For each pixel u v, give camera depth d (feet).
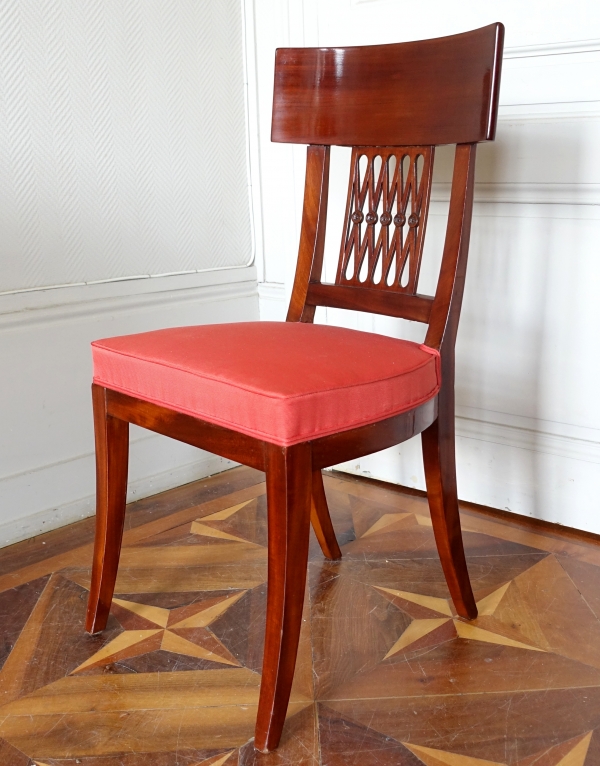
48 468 5.66
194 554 5.25
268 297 6.99
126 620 4.46
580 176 5.06
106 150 5.71
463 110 3.91
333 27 6.02
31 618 4.51
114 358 3.91
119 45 5.65
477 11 5.28
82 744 3.48
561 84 5.03
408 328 6.12
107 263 5.87
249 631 4.34
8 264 5.28
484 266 5.65
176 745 3.47
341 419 3.34
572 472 5.52
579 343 5.33
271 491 3.26
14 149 5.18
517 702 3.72
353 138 4.46
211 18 6.23
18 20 5.07
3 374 5.31
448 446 4.12
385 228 4.45
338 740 3.49
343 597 4.68
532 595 4.69
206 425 3.51
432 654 4.11
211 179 6.49
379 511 5.93
